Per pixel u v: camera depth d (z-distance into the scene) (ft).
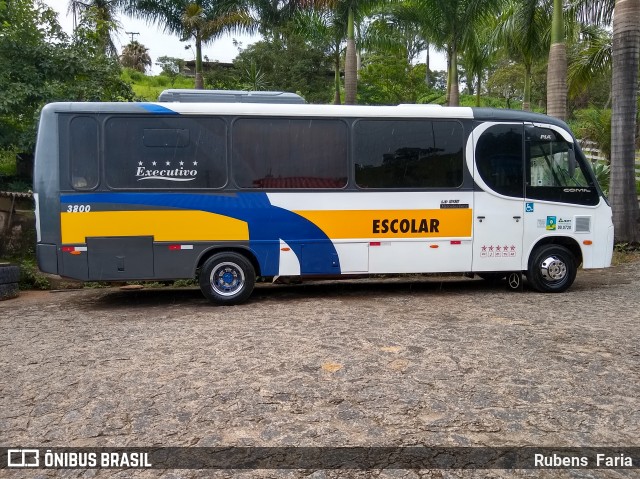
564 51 46.91
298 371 17.07
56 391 15.85
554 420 13.70
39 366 18.06
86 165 26.27
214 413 14.23
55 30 44.09
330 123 27.89
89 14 47.50
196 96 28.35
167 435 13.15
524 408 14.34
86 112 26.25
